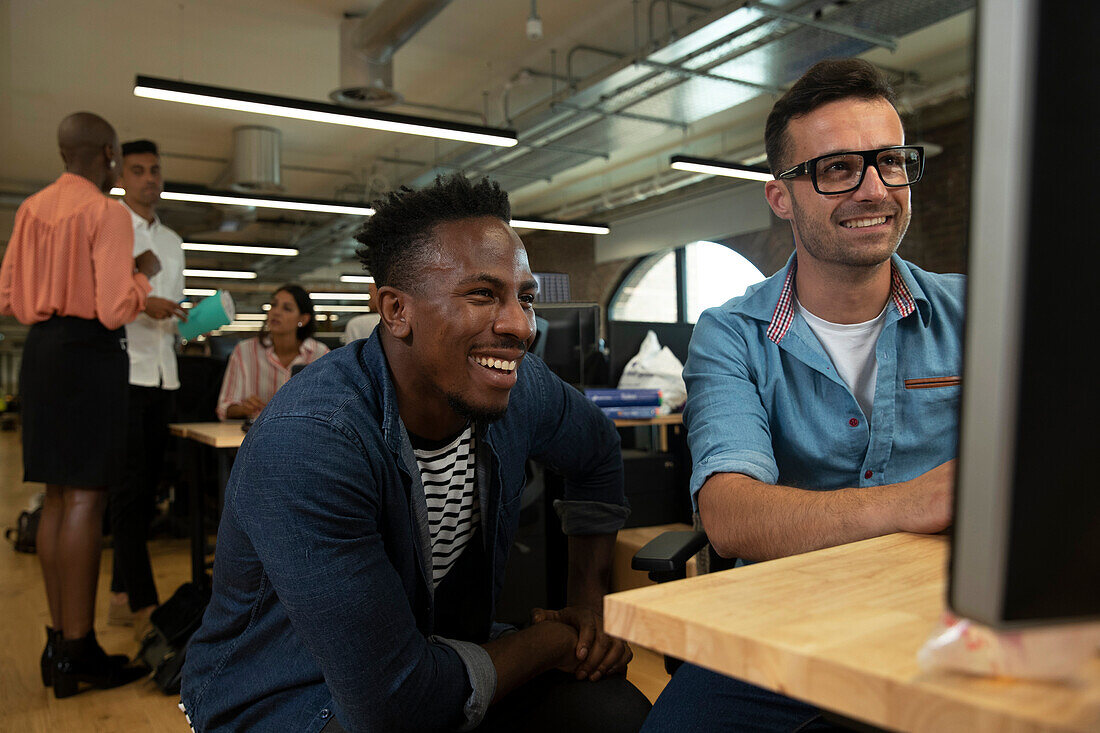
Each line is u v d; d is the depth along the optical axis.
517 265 0.98
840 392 1.26
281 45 6.34
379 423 1.01
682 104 6.38
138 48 6.34
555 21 6.08
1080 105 0.34
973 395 0.36
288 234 13.52
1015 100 0.34
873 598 0.57
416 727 0.90
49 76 6.84
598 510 1.41
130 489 3.01
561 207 11.38
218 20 5.93
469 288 0.95
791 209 1.27
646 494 2.98
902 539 0.79
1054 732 0.36
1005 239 0.34
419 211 0.98
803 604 0.56
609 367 3.55
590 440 1.38
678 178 9.28
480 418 1.01
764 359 1.30
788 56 5.25
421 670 0.91
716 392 1.24
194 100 4.72
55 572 2.32
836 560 0.70
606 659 1.18
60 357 2.25
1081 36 0.34
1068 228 0.34
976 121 0.35
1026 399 0.34
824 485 1.30
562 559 2.60
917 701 0.41
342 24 5.83
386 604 0.90
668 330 3.75
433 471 1.12
